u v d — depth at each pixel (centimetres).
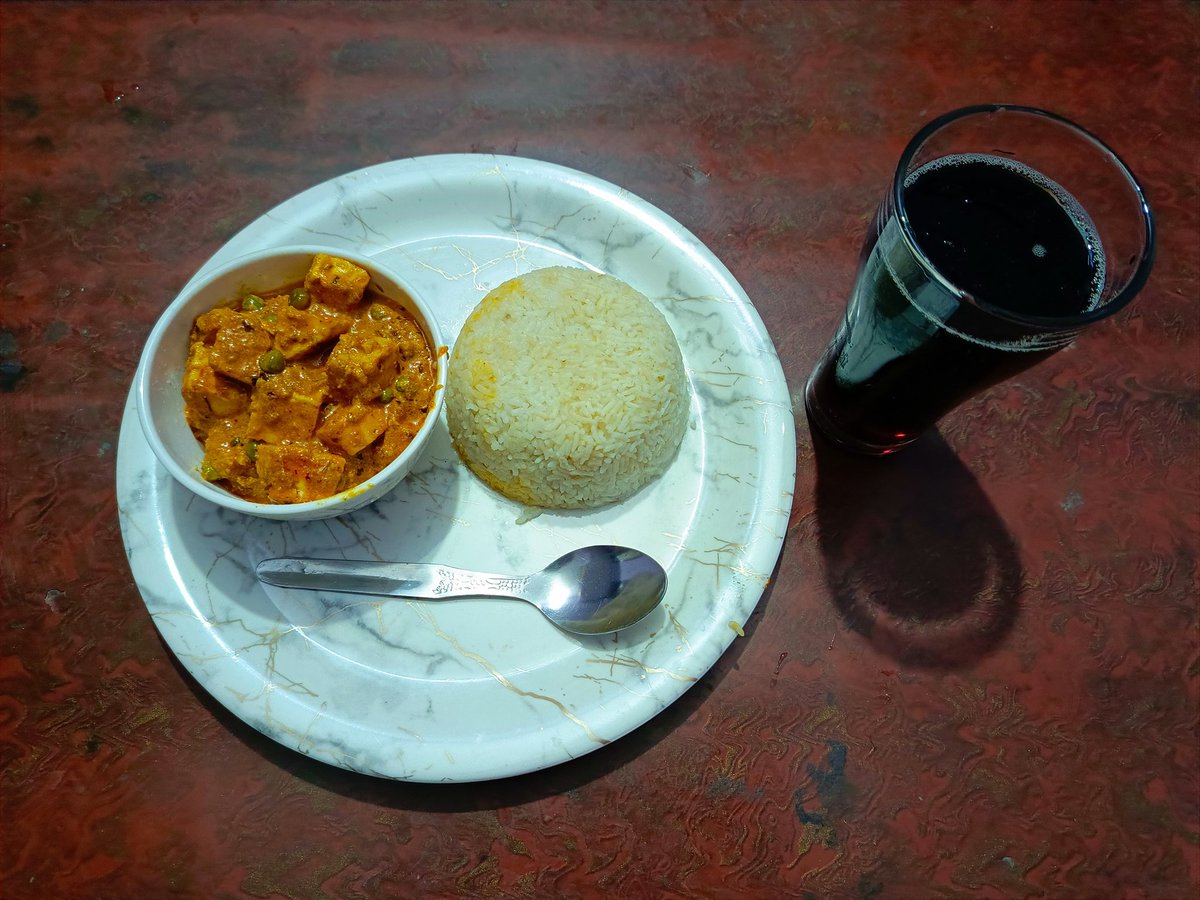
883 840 35
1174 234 44
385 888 33
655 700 34
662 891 34
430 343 36
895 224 31
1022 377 42
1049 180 33
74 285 41
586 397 37
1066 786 36
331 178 43
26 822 34
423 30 47
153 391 34
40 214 42
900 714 36
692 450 39
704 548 37
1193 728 37
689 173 45
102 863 33
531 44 47
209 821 34
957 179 33
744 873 34
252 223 41
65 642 36
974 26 48
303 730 33
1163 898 35
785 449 38
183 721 35
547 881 34
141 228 42
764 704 36
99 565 37
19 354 40
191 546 36
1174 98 47
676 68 47
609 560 36
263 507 32
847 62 47
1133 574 39
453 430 39
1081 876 35
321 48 46
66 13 46
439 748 33
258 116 45
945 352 32
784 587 38
